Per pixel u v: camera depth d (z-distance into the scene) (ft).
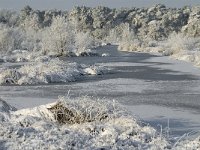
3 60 174.19
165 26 542.98
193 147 32.89
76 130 36.19
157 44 320.91
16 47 245.65
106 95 80.94
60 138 31.73
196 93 84.07
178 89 90.43
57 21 210.79
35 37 289.74
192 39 264.11
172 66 150.51
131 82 104.06
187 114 60.03
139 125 41.04
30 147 28.81
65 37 206.28
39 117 42.91
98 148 29.91
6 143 29.60
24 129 33.35
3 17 569.23
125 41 323.57
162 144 33.37
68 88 93.20
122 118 42.34
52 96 80.28
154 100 74.38
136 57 205.26
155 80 107.96
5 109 50.39
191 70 135.03
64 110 44.73
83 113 44.09
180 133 46.65
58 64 121.70
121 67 147.23
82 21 615.98
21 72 110.22
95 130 37.01
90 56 212.64
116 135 34.76
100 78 114.01
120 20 645.51
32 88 93.91
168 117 57.41
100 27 612.29
